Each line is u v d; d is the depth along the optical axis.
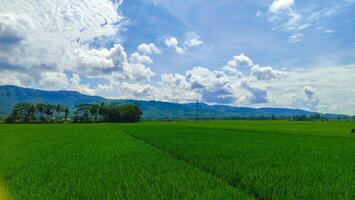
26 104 157.75
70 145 29.39
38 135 46.84
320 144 30.14
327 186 10.62
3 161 17.80
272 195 9.39
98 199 9.08
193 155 19.64
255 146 26.91
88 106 162.50
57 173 13.70
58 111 163.62
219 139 35.88
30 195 9.59
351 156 20.33
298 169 14.36
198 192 9.73
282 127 77.19
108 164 16.41
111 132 54.88
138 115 166.12
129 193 9.66
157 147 27.05
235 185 11.34
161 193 9.67
